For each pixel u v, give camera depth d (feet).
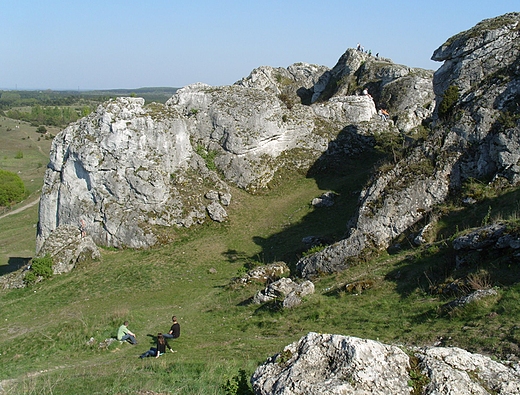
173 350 64.54
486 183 90.79
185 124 162.71
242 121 171.94
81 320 89.40
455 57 117.29
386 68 244.42
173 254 131.34
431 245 78.74
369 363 25.34
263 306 79.61
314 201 148.97
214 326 76.18
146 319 87.71
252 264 118.32
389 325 55.93
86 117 155.94
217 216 147.02
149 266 124.77
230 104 175.63
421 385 25.04
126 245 138.62
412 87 222.89
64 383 51.21
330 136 184.96
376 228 92.84
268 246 130.93
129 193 144.97
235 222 147.23
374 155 180.96
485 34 111.96
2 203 287.28
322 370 25.91
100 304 104.12
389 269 76.95
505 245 61.26
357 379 24.58
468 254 65.77
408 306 60.70
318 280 87.81
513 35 108.47
